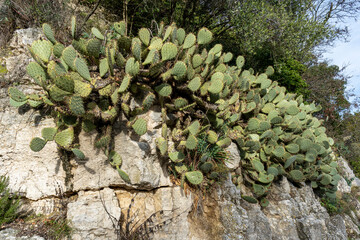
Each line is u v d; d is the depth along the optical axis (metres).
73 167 3.05
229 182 3.83
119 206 3.09
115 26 3.53
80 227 2.71
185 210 3.30
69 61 2.84
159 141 3.15
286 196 4.73
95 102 2.91
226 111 4.07
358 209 7.52
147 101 2.88
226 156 4.07
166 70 3.47
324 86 12.12
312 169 5.55
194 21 7.54
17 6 4.22
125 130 3.10
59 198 2.98
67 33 4.52
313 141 5.88
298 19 7.72
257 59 8.58
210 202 3.62
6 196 2.62
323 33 7.98
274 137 5.07
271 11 7.30
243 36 7.02
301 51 8.35
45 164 3.02
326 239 4.65
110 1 6.61
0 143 2.99
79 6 6.05
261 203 4.46
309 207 5.27
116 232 2.82
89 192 2.98
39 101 3.06
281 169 4.80
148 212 3.18
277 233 4.23
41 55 3.01
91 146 3.02
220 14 7.08
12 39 3.95
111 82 3.02
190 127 3.40
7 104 3.16
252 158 4.63
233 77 4.80
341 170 8.56
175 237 3.16
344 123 12.76
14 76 3.36
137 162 3.02
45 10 4.41
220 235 3.38
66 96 2.72
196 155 3.65
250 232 3.60
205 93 3.75
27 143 3.05
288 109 5.69
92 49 3.05
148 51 3.31
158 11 6.70
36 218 2.83
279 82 9.27
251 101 4.88
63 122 2.89
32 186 2.96
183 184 3.40
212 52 4.14
